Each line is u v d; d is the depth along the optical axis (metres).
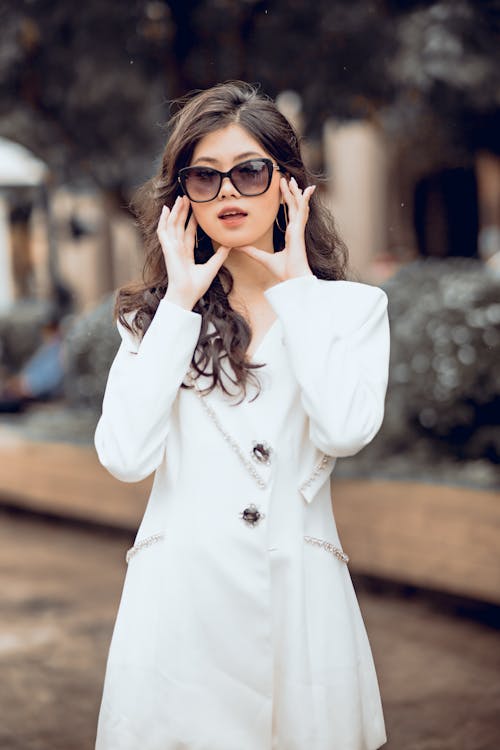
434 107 7.41
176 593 2.09
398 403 6.46
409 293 6.64
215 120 2.15
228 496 2.10
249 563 2.08
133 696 2.10
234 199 2.13
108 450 2.07
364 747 2.20
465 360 6.07
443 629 4.80
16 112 7.86
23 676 4.40
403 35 6.45
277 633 2.11
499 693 4.04
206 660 2.07
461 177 16.86
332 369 2.06
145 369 2.07
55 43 6.57
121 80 6.71
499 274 6.36
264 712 2.08
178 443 2.17
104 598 5.62
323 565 2.17
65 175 9.06
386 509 5.59
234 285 2.29
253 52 6.46
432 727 3.73
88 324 8.16
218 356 2.15
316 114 6.84
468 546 5.05
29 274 15.09
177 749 2.07
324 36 6.31
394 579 5.25
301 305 2.10
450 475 5.93
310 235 2.40
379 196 16.44
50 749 3.65
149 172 7.55
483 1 6.16
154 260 2.32
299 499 2.16
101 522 7.06
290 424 2.16
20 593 5.77
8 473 7.96
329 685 2.11
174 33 6.56
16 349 13.14
